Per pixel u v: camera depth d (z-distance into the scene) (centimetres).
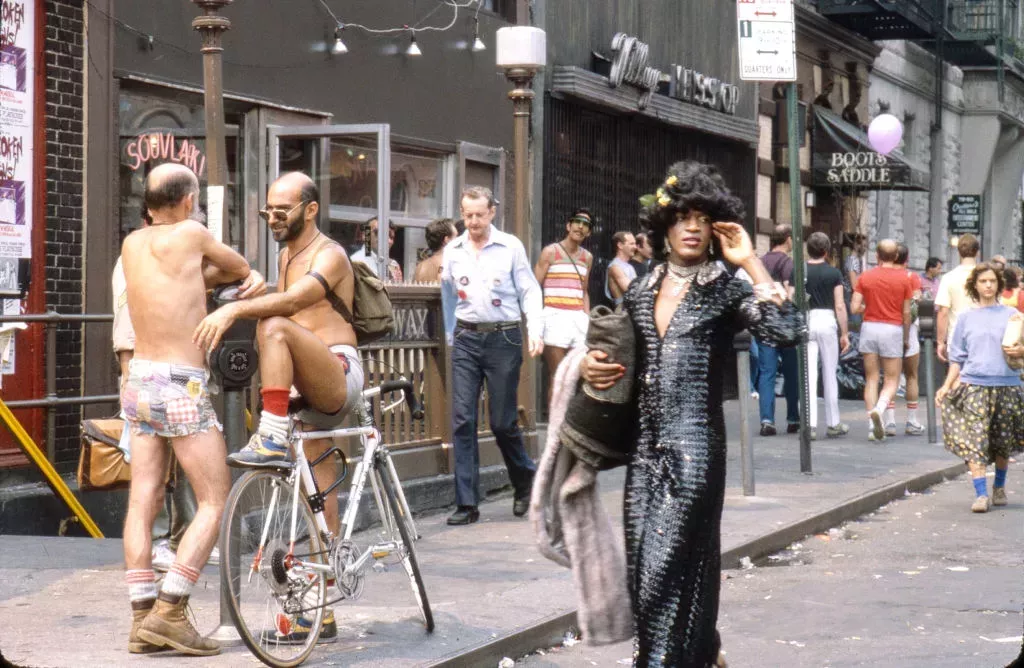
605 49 2088
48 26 1201
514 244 1153
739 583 995
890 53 3381
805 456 1460
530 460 1190
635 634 614
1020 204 4622
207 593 827
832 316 1848
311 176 1495
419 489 1204
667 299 608
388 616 806
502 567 963
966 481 1564
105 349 1255
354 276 782
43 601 830
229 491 729
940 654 794
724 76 2495
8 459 1159
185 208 735
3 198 1162
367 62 1609
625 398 607
